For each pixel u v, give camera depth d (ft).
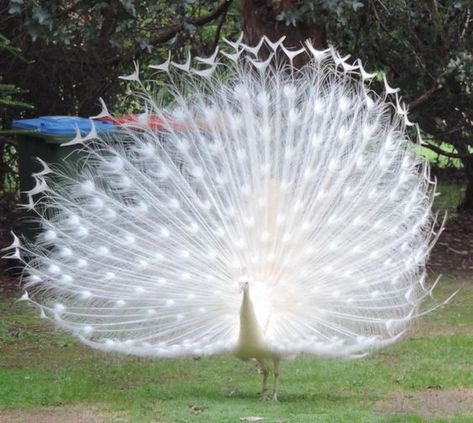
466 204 66.13
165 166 32.12
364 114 33.32
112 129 41.75
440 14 55.36
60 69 54.34
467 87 59.72
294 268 30.45
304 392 31.63
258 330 28.55
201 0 55.83
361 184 32.07
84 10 48.60
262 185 31.19
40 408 29.45
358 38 57.16
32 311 43.16
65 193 35.22
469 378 33.19
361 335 29.81
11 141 53.21
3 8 49.29
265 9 48.73
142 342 29.50
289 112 32.42
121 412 28.89
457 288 49.57
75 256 31.91
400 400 30.42
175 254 31.01
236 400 30.40
